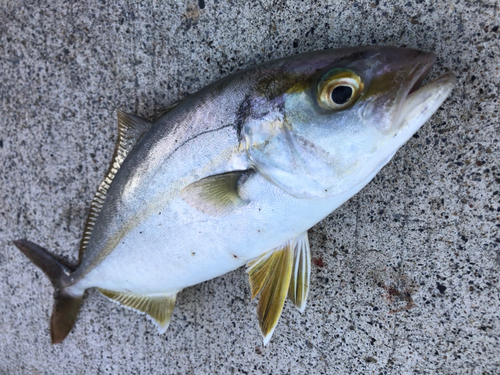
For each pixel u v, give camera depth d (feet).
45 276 0.91
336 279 0.74
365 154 0.56
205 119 0.62
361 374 0.74
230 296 0.80
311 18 0.70
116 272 0.73
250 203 0.61
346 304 0.74
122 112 0.73
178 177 0.64
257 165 0.60
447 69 0.65
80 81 0.84
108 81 0.82
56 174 0.88
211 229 0.64
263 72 0.60
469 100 0.65
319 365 0.76
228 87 0.61
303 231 0.65
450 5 0.64
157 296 0.78
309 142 0.57
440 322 0.70
